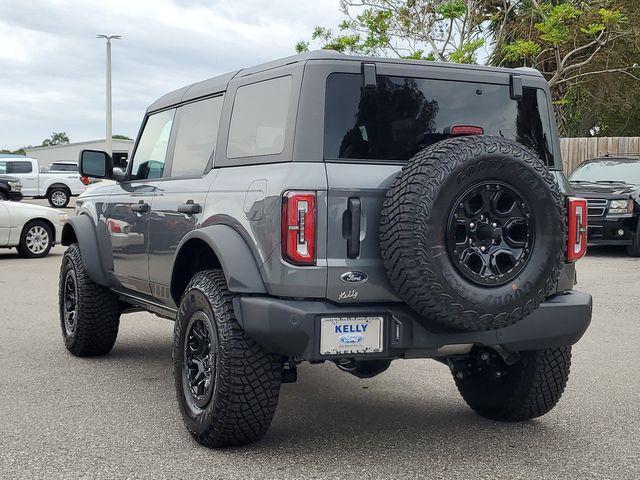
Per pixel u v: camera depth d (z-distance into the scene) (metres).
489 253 3.93
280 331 3.95
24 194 33.19
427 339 4.08
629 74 23.86
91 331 6.54
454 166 3.80
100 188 6.92
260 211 4.13
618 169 15.75
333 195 4.00
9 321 8.48
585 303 4.46
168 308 5.52
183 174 5.36
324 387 5.94
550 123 4.82
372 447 4.49
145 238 5.54
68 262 6.77
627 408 5.36
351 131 4.21
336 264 3.98
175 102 5.77
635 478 4.04
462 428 4.90
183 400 4.55
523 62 23.41
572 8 20.09
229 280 4.14
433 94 4.47
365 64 4.27
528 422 5.04
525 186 3.93
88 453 4.33
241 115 4.71
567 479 4.01
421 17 21.34
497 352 4.64
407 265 3.82
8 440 4.55
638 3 22.20
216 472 4.04
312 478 3.97
